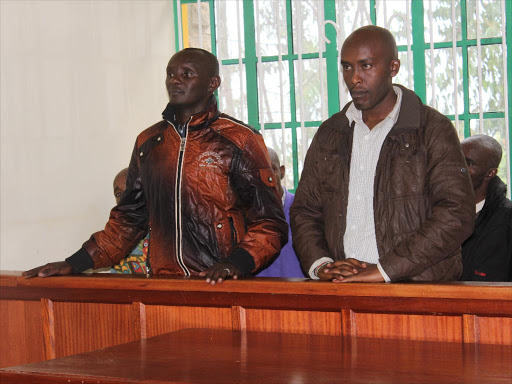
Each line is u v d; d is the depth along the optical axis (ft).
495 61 14.62
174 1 16.87
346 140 8.63
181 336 7.55
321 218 8.79
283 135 15.79
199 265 9.12
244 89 16.26
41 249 13.16
